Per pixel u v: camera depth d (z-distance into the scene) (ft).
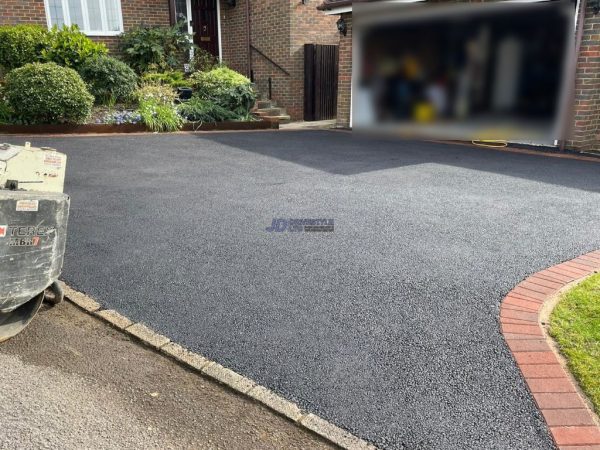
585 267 13.76
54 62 36.73
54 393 8.97
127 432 8.07
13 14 41.60
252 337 10.52
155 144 31.94
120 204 19.40
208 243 15.60
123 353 10.20
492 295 12.21
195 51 48.85
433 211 18.72
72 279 13.10
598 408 8.29
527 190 21.61
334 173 24.93
